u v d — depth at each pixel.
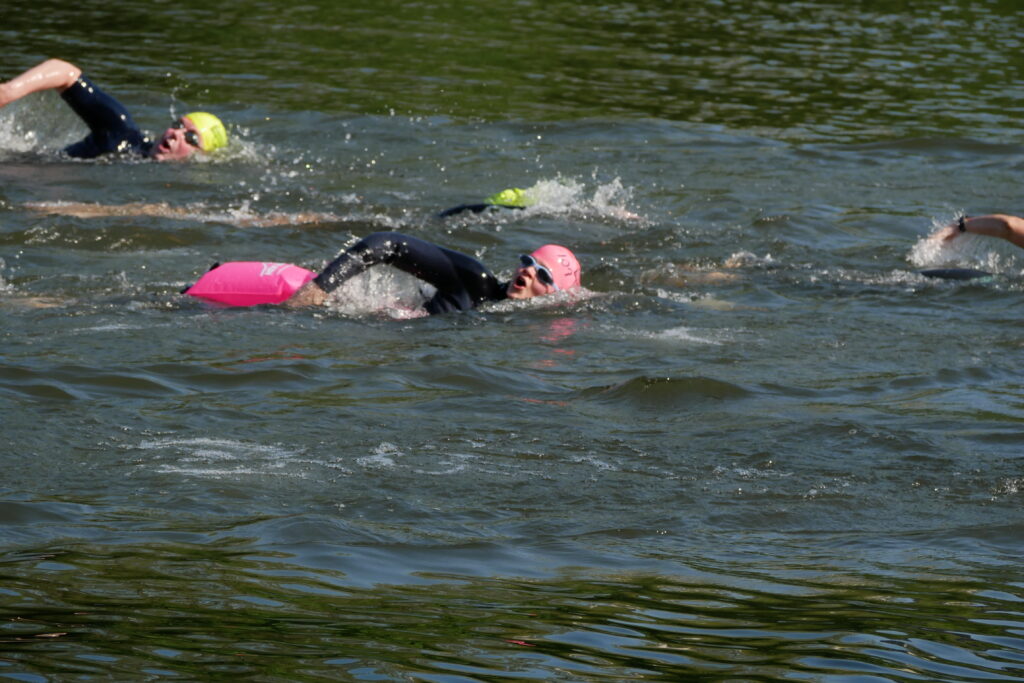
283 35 63.94
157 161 41.34
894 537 16.02
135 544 14.64
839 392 22.38
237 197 37.22
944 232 32.84
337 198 37.78
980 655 12.47
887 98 54.66
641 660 12.05
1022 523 16.50
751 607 13.59
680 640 12.59
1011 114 52.22
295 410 20.22
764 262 32.28
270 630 12.34
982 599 13.98
